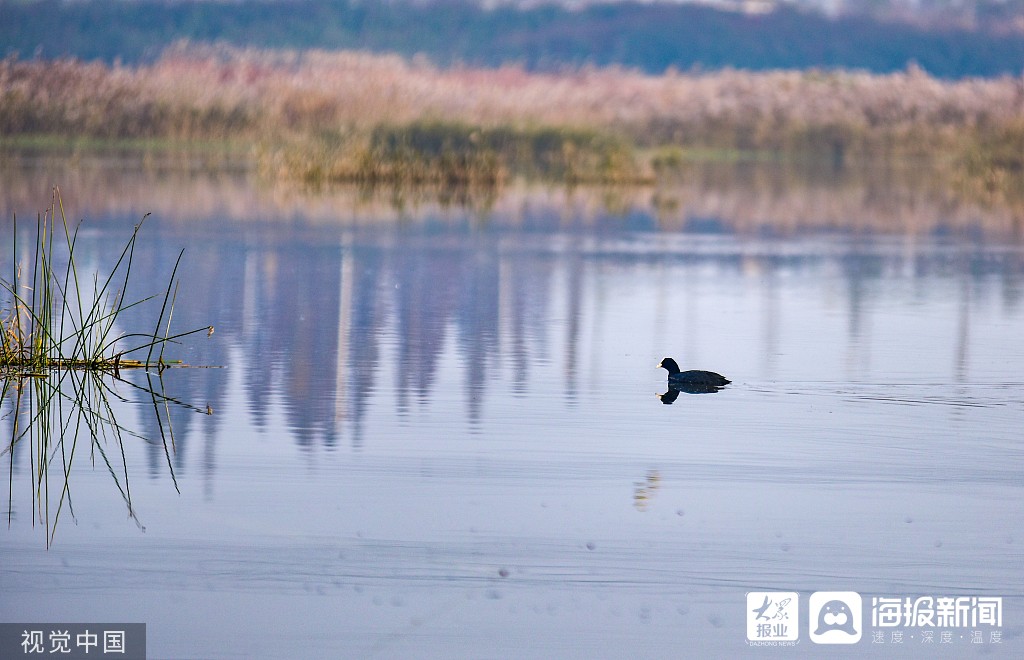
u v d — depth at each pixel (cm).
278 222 5044
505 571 1425
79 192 5891
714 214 5934
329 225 4997
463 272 3806
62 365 2409
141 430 1972
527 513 1600
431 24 17100
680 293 3494
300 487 1694
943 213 6178
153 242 4269
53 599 1347
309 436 1945
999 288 3684
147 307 3059
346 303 3212
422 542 1501
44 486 1694
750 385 2336
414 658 1234
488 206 6022
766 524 1570
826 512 1620
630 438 1950
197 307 3089
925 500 1670
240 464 1798
